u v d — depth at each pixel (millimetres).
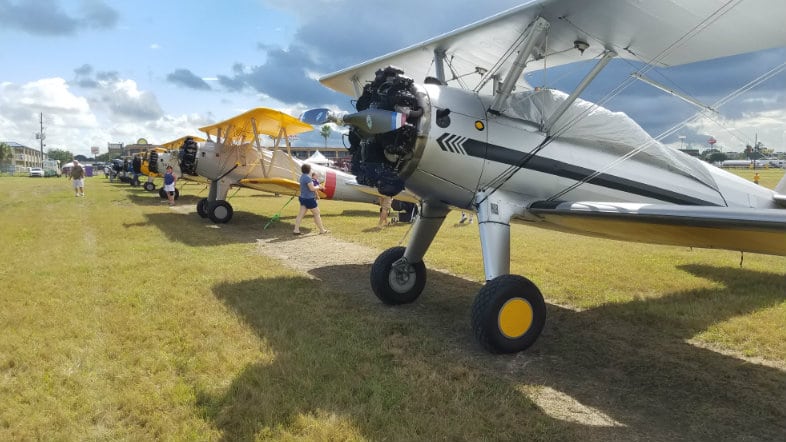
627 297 5207
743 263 7051
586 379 3176
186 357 3260
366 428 2416
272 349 3410
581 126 4316
